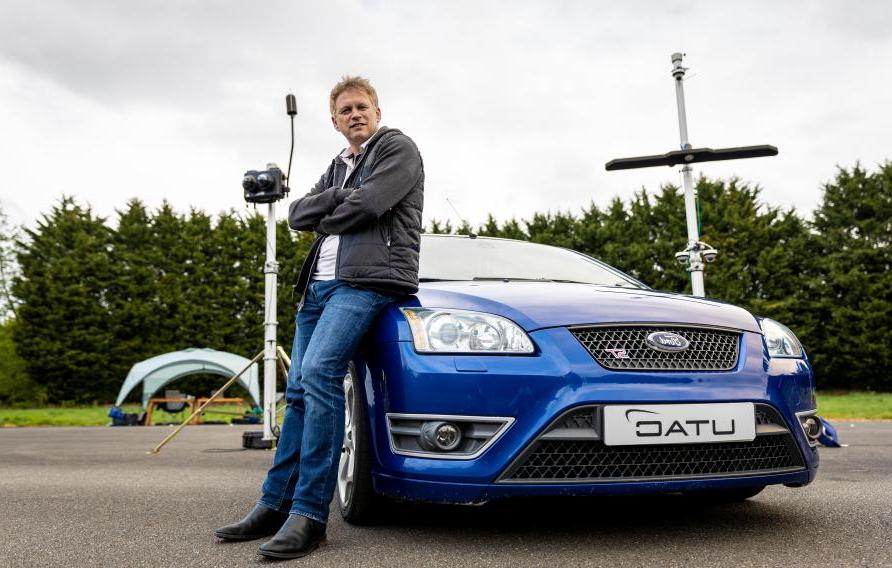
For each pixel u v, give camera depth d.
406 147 2.27
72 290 26.34
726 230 26.41
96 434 8.83
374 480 2.26
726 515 2.53
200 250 28.55
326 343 2.17
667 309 2.32
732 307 2.54
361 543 2.16
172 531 2.40
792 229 26.20
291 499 2.31
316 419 2.13
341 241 2.25
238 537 2.25
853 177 25.97
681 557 1.95
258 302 28.08
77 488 3.44
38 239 27.67
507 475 2.02
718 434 2.12
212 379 26.30
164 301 27.41
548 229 28.72
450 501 2.06
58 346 25.55
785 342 2.47
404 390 2.14
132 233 28.97
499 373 2.06
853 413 11.23
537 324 2.14
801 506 2.69
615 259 26.55
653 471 2.10
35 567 1.96
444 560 1.94
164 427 11.28
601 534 2.24
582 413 2.05
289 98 4.84
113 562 2.00
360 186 2.20
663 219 27.56
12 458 5.14
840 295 24.91
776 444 2.27
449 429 2.08
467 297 2.29
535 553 2.01
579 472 2.05
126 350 26.53
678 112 7.80
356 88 2.40
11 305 29.81
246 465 4.47
